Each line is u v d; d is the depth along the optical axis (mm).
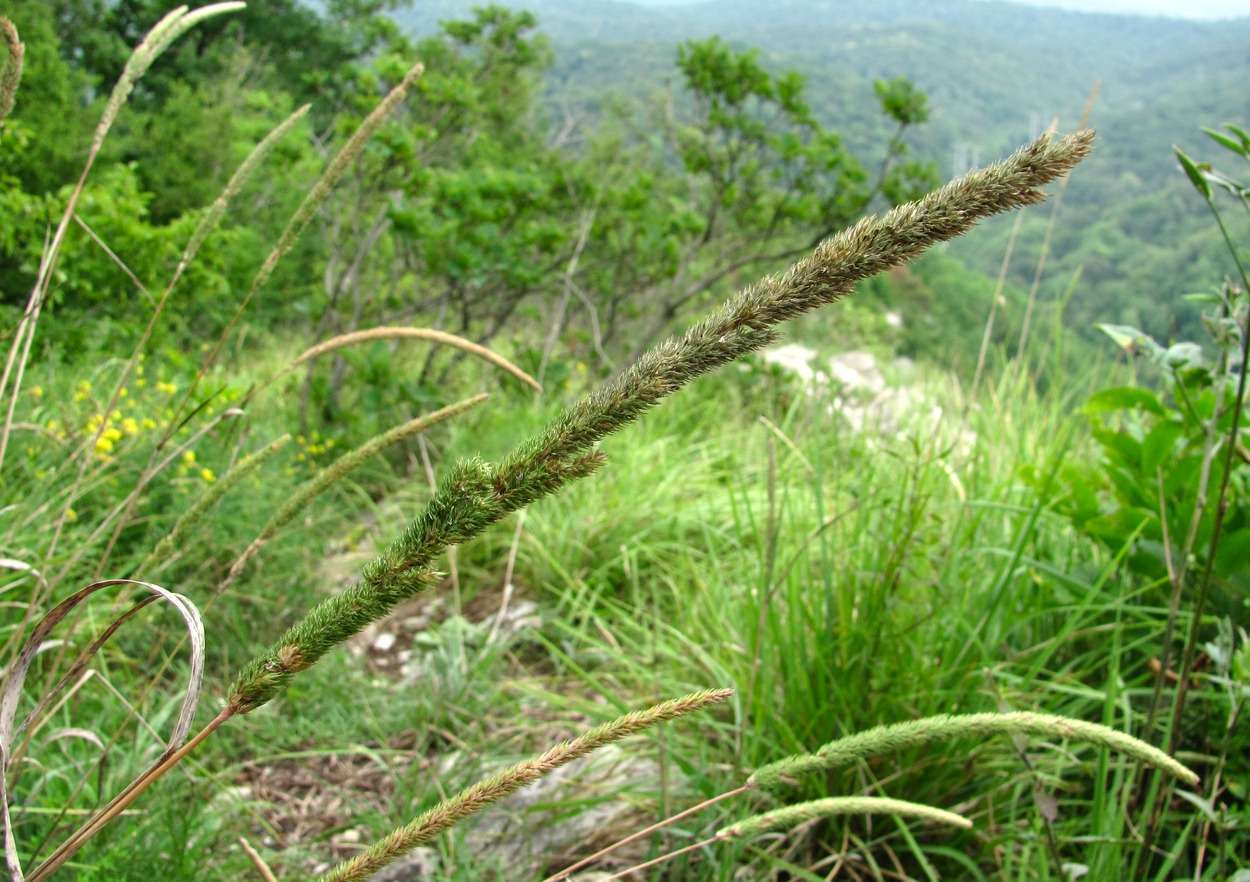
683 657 2982
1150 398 2465
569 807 2451
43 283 1523
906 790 2215
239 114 16156
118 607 1964
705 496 4469
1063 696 2502
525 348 6320
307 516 4035
